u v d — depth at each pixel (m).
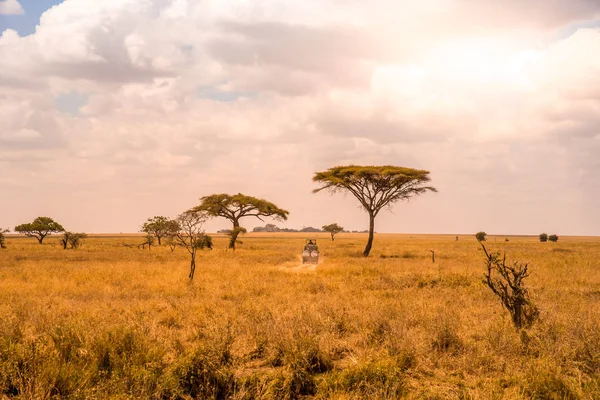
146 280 19.11
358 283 17.91
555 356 7.48
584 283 17.92
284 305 12.42
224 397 6.30
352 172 38.38
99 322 9.41
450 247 59.22
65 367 6.36
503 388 6.46
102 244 64.06
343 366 7.57
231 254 40.22
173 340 8.49
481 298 13.73
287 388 6.33
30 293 15.11
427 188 38.47
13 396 5.82
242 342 8.41
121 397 5.62
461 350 8.08
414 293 15.17
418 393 6.30
